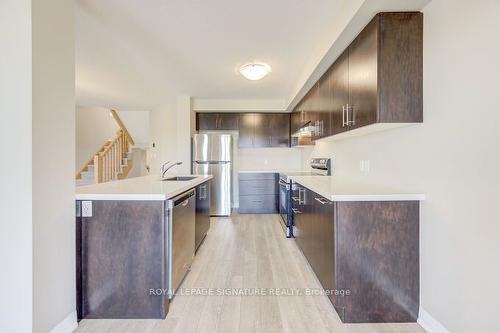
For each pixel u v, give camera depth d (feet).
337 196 6.21
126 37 9.00
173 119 19.54
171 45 9.60
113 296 6.42
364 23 6.64
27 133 4.85
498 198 4.41
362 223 6.24
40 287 5.11
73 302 6.05
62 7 5.59
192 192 9.25
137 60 11.10
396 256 6.28
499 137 4.39
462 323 5.11
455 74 5.24
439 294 5.69
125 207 6.40
